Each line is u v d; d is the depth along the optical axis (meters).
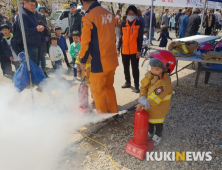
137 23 3.96
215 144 2.77
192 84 4.99
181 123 3.30
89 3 2.61
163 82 2.32
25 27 3.54
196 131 3.07
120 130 3.10
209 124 3.26
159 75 2.36
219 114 3.56
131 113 3.60
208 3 7.33
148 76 2.52
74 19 6.04
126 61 4.39
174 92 4.45
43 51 4.80
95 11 2.56
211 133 3.02
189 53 4.16
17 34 3.65
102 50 2.67
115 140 2.87
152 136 2.80
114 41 2.80
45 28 4.69
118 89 4.61
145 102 2.36
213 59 3.68
